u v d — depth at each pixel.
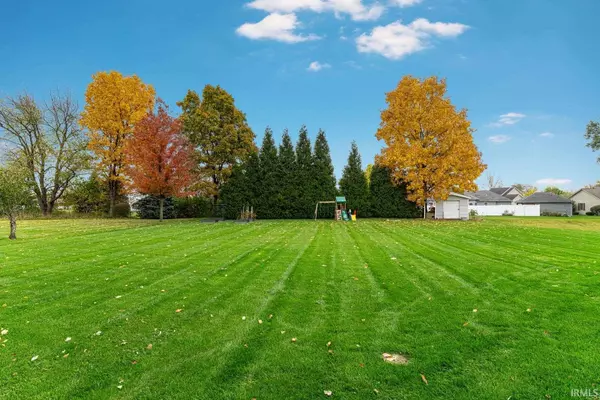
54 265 8.23
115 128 27.56
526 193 80.69
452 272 7.56
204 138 29.42
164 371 3.34
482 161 27.73
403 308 5.17
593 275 7.18
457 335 4.12
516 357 3.53
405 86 28.23
